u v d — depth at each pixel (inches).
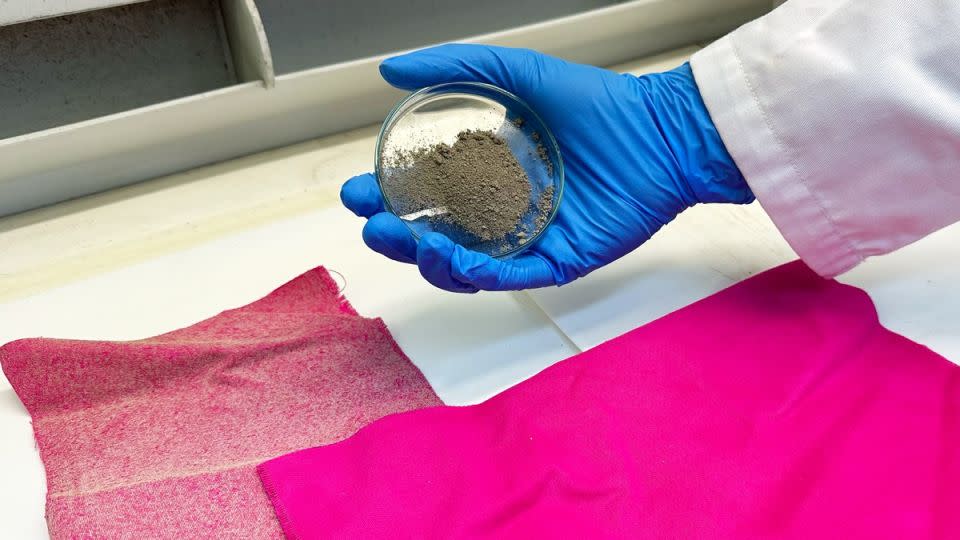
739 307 24.6
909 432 22.2
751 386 22.9
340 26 30.4
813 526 20.7
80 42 27.9
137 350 22.9
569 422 21.9
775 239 27.2
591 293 25.5
